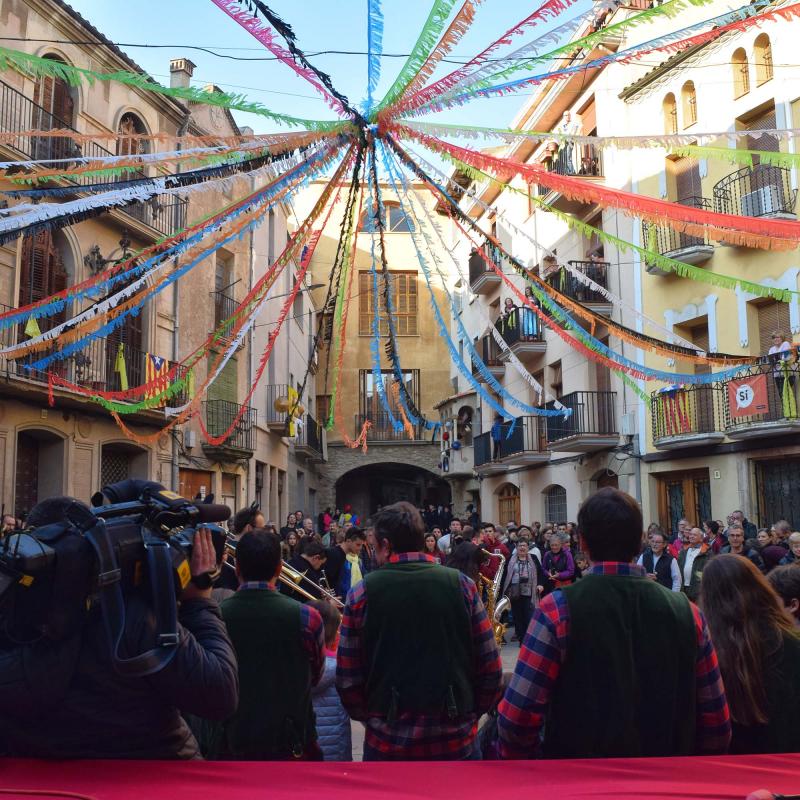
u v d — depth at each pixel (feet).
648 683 7.84
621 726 7.70
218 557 7.26
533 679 7.88
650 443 55.11
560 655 7.89
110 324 19.57
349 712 10.49
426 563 10.69
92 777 6.38
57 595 6.23
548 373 70.59
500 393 21.36
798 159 12.01
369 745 10.02
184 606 7.11
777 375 43.88
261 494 80.89
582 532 8.55
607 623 7.88
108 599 6.33
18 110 44.98
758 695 8.46
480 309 87.61
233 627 10.53
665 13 10.34
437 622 10.07
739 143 46.75
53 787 6.26
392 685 9.90
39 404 48.26
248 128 73.41
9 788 6.19
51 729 6.40
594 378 61.77
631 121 56.03
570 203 62.39
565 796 6.74
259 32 10.25
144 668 6.11
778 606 8.95
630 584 8.16
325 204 17.11
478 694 10.45
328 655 12.92
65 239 50.67
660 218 14.15
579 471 64.95
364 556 39.60
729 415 48.03
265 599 10.82
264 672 10.41
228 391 70.64
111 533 6.48
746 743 8.64
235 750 10.23
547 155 65.41
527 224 72.28
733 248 48.16
